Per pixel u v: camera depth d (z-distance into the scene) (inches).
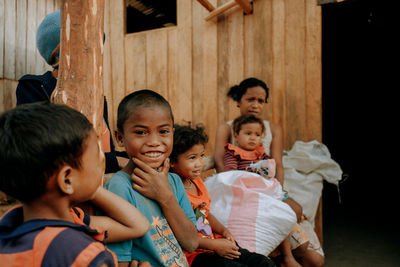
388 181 256.1
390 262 120.3
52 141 28.6
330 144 327.6
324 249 134.2
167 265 48.3
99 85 49.6
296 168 127.9
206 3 136.9
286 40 137.4
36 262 28.5
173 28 159.8
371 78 311.3
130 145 50.6
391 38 278.4
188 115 158.1
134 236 43.0
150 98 50.9
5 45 152.2
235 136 106.8
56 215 32.2
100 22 49.6
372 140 313.7
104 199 42.1
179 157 65.9
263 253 78.8
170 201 50.4
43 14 173.8
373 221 168.9
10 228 31.6
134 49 168.2
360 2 215.9
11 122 28.8
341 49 303.6
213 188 89.7
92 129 33.0
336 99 326.6
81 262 29.0
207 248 64.1
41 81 64.4
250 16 143.6
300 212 105.0
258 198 83.4
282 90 138.8
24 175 28.8
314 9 132.4
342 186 253.4
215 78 151.6
